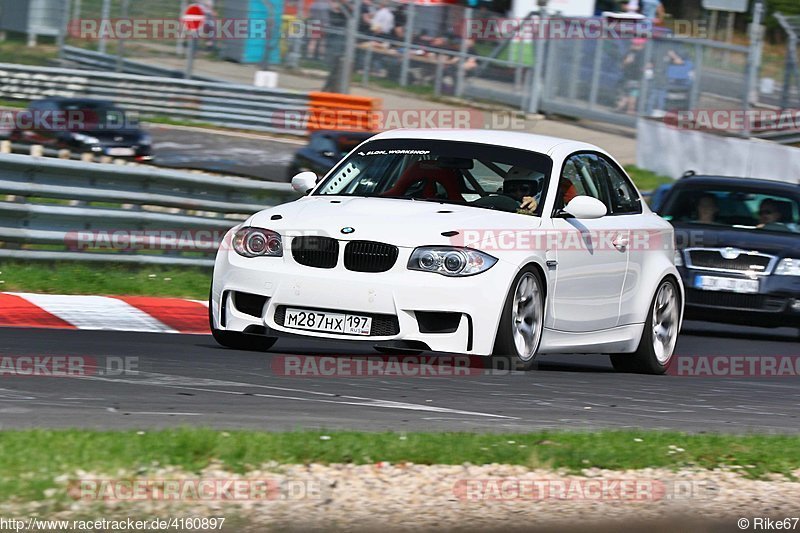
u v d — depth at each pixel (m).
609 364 36.53
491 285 27.16
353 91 112.75
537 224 29.19
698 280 45.03
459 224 27.84
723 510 16.77
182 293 41.72
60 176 41.50
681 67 102.50
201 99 105.75
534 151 31.08
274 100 103.62
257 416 20.83
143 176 43.31
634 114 104.69
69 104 87.75
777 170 91.31
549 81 109.00
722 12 109.44
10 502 14.20
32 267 40.12
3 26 115.19
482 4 111.44
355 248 27.39
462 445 18.38
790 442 20.95
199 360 27.72
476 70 109.81
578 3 110.50
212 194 45.81
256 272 27.98
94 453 15.95
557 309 29.61
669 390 29.80
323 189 31.16
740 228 46.56
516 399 25.28
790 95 102.88
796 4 117.19
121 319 36.44
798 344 45.88
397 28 111.75
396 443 17.98
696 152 96.12
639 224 33.25
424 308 26.88
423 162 30.70
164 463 16.02
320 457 17.03
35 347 28.33
